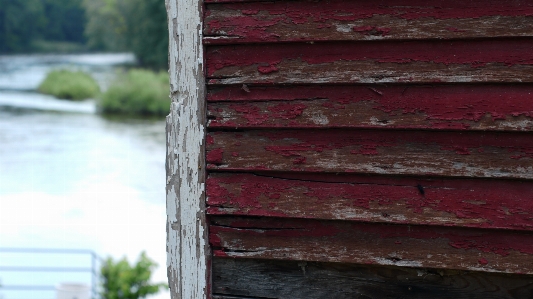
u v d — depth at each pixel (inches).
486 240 59.0
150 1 1199.6
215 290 65.9
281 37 61.0
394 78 59.4
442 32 58.0
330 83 60.5
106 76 1272.1
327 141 61.4
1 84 1216.2
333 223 62.2
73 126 824.9
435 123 58.8
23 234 408.2
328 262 63.4
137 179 558.6
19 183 534.3
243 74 62.3
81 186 530.0
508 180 58.0
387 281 62.7
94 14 1637.6
